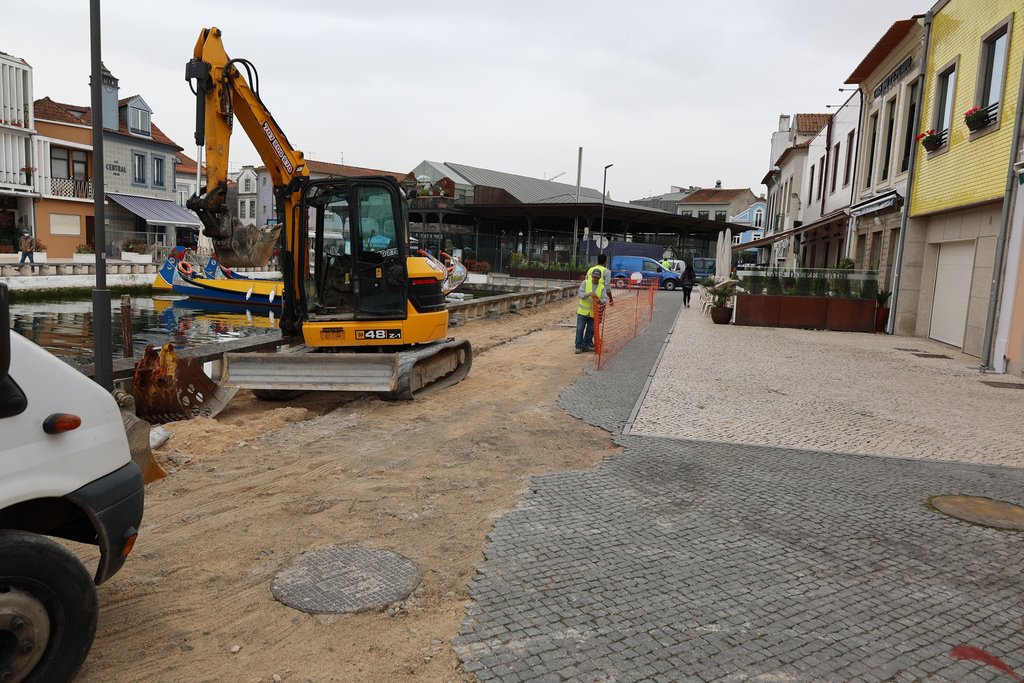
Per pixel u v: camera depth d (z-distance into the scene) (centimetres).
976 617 352
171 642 316
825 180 2733
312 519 463
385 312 877
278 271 4206
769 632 332
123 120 4119
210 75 821
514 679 290
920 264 1598
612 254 4875
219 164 835
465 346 1030
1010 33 1168
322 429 707
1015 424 766
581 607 352
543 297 2694
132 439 350
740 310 1805
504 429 715
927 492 539
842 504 509
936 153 1465
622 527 458
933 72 1513
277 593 361
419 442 661
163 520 457
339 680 290
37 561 246
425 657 306
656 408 812
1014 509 505
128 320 990
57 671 257
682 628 333
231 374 821
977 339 1282
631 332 1560
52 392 262
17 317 2231
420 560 404
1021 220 1072
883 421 769
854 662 308
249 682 288
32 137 3478
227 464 580
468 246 5597
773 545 435
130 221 4094
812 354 1292
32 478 250
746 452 640
